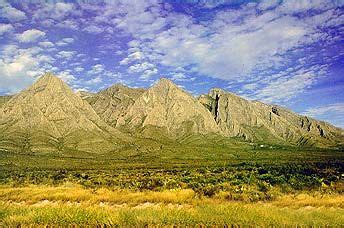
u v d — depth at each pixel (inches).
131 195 1316.4
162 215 842.8
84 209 896.3
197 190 1533.0
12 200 1295.5
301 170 2645.2
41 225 796.0
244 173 2480.3
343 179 1943.9
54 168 4564.5
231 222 807.1
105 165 5226.4
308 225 800.3
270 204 1175.0
